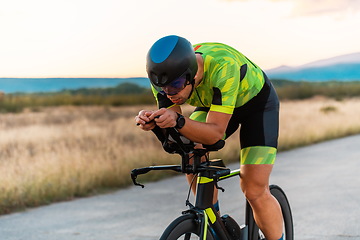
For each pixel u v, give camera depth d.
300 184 7.48
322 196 6.49
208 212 2.86
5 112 47.31
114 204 6.51
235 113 3.16
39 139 15.38
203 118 3.22
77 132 17.45
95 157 9.12
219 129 2.65
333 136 17.05
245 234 3.22
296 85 71.31
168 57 2.48
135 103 67.50
